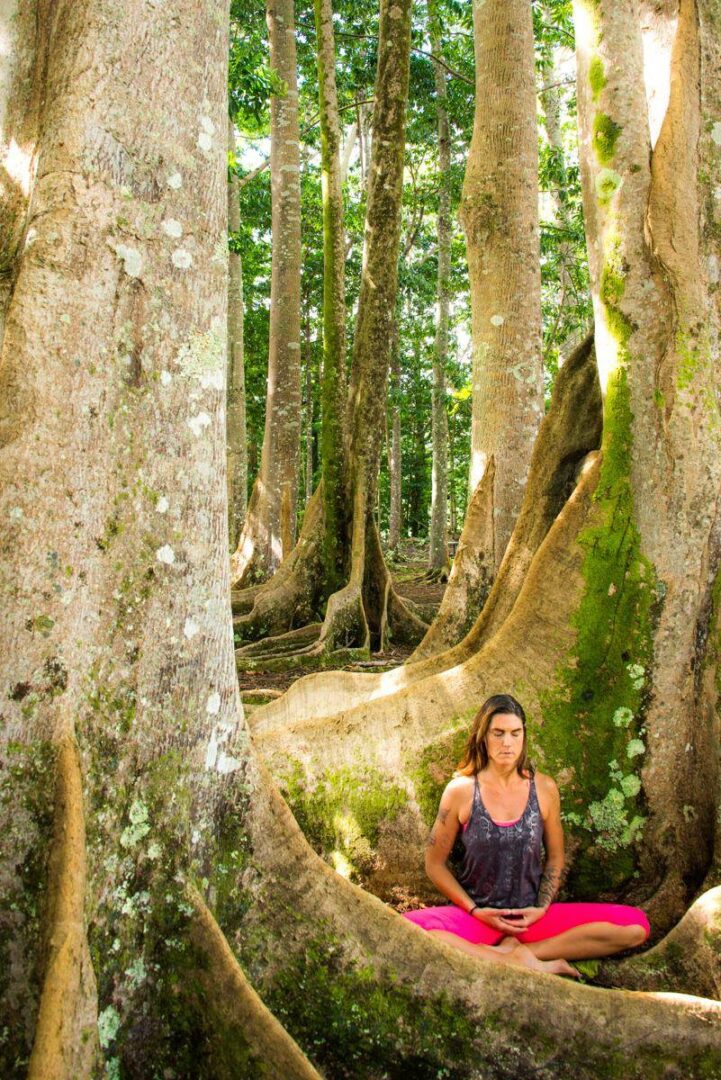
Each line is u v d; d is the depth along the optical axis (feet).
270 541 42.14
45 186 7.58
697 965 9.83
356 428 33.63
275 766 12.40
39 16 8.29
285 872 8.64
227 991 7.32
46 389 7.29
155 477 7.97
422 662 16.16
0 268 7.97
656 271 12.01
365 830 11.89
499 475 20.81
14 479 7.17
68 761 7.06
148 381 7.90
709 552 11.83
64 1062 5.93
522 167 21.07
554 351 60.64
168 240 8.04
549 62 54.85
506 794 10.75
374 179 32.83
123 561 7.72
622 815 11.51
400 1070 8.11
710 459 11.80
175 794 7.99
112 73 7.77
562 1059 8.24
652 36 13.11
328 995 8.15
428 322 87.81
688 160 12.12
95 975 7.00
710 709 11.75
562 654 12.00
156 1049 7.33
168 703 8.02
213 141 8.50
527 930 10.55
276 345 42.73
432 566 58.65
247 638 32.37
